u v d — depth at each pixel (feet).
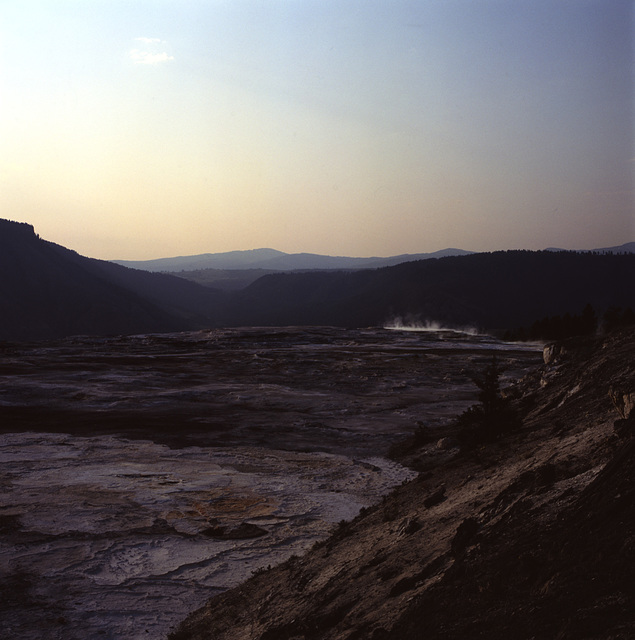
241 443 106.42
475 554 24.12
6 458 90.27
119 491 72.69
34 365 221.46
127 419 128.88
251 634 31.01
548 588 18.60
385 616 23.49
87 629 38.34
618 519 19.90
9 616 39.58
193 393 165.17
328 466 89.20
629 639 14.62
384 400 153.28
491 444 63.05
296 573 38.99
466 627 19.20
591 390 65.36
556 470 31.14
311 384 185.78
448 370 206.90
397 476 82.07
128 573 48.32
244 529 59.88
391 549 33.04
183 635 36.42
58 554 51.65
